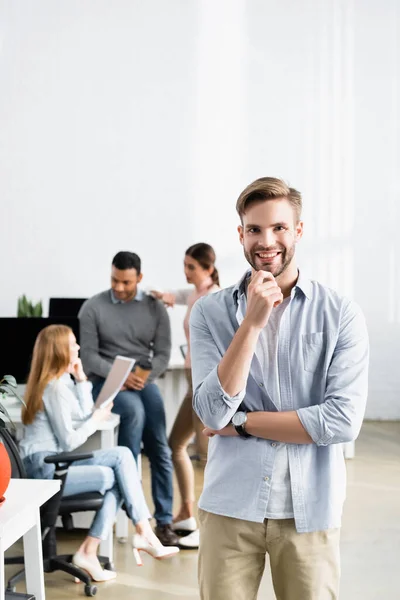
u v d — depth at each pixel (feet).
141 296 17.72
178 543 15.74
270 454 6.79
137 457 16.48
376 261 29.09
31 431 13.88
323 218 28.99
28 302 27.14
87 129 28.30
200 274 16.65
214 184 28.48
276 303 6.49
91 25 28.25
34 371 14.03
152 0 28.32
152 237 28.43
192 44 28.43
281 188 6.58
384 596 13.29
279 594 7.03
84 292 28.37
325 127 28.84
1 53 28.14
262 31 28.60
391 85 28.86
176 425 16.25
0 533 7.80
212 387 6.53
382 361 29.32
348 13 28.76
